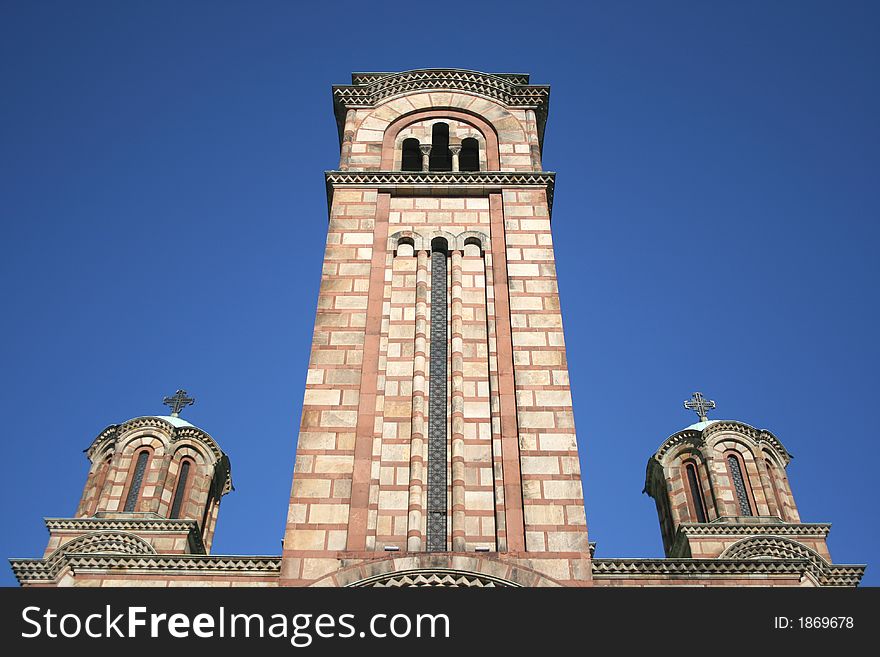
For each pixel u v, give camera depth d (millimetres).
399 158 37812
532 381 28141
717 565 29031
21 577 34875
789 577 29047
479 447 26781
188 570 28859
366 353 28984
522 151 37750
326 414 27141
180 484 46938
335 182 35375
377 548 24297
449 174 35469
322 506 24906
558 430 26844
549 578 23328
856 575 38562
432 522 25453
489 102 39906
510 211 34312
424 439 26938
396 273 31969
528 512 24844
